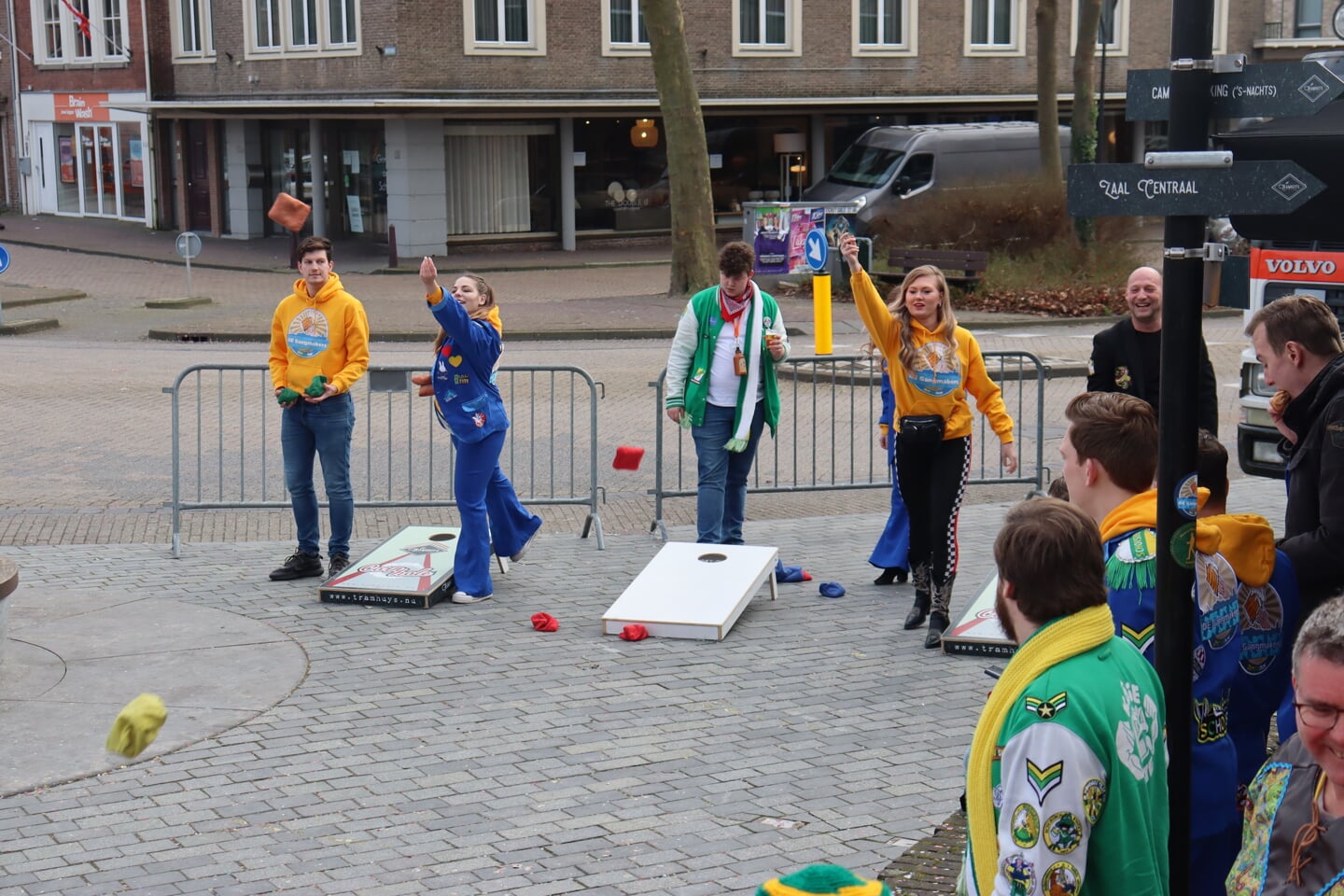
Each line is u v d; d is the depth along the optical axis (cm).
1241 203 348
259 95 3491
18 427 1364
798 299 2456
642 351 1978
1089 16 2661
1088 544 283
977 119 4041
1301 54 4206
